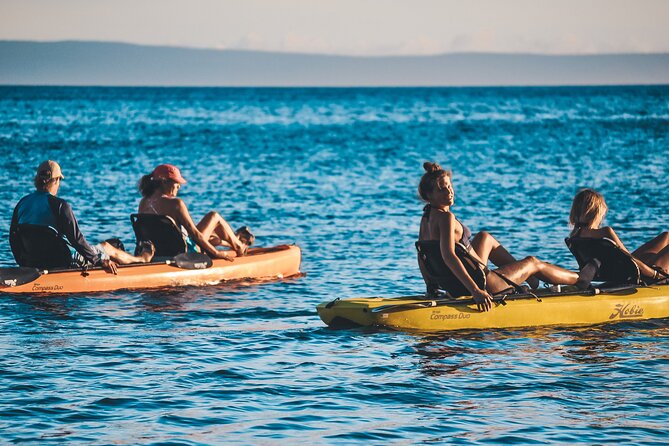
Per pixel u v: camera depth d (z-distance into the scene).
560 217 32.06
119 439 9.99
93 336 14.83
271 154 65.94
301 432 10.28
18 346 14.05
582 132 91.19
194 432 10.25
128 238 27.22
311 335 14.99
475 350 13.95
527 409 11.09
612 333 15.08
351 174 50.72
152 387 11.92
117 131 93.88
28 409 10.95
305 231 28.91
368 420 10.70
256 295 18.81
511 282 15.59
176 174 20.38
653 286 16.61
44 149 68.12
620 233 27.86
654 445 9.88
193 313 16.88
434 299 15.72
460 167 55.38
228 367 12.95
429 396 11.62
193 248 20.77
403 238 27.22
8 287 18.12
